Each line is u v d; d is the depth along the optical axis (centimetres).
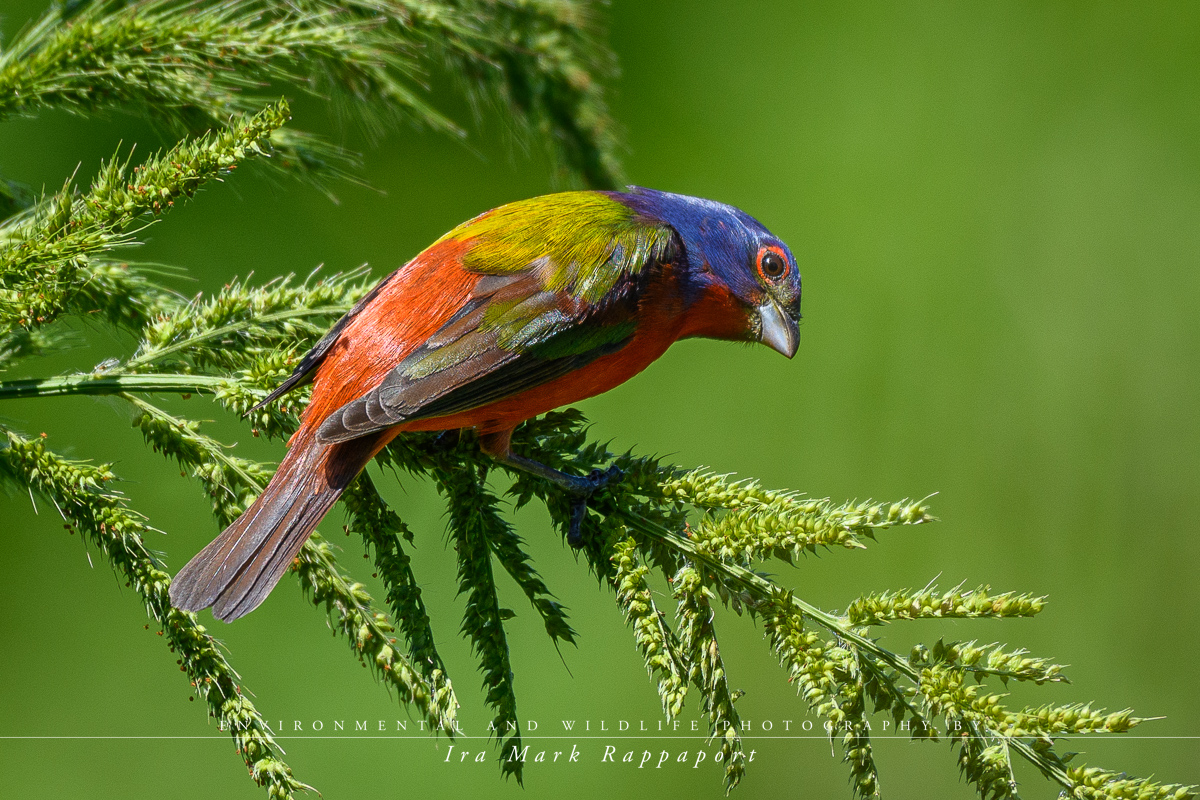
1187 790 517
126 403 681
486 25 904
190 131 753
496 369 762
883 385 1580
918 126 1689
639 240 850
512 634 1426
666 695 586
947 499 1538
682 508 683
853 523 587
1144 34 1697
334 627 647
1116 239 1614
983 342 1593
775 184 1675
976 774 540
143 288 751
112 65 713
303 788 583
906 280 1612
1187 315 1591
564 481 724
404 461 795
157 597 597
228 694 588
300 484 683
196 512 1365
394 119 877
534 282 801
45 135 1416
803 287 1623
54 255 602
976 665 554
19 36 748
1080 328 1584
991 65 1712
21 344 720
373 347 736
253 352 702
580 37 950
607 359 841
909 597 563
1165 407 1548
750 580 605
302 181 830
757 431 1561
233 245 1530
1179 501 1516
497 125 1595
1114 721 521
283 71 769
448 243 812
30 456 603
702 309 956
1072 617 1509
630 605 610
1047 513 1545
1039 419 1562
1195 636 1509
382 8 852
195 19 738
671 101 1702
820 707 555
